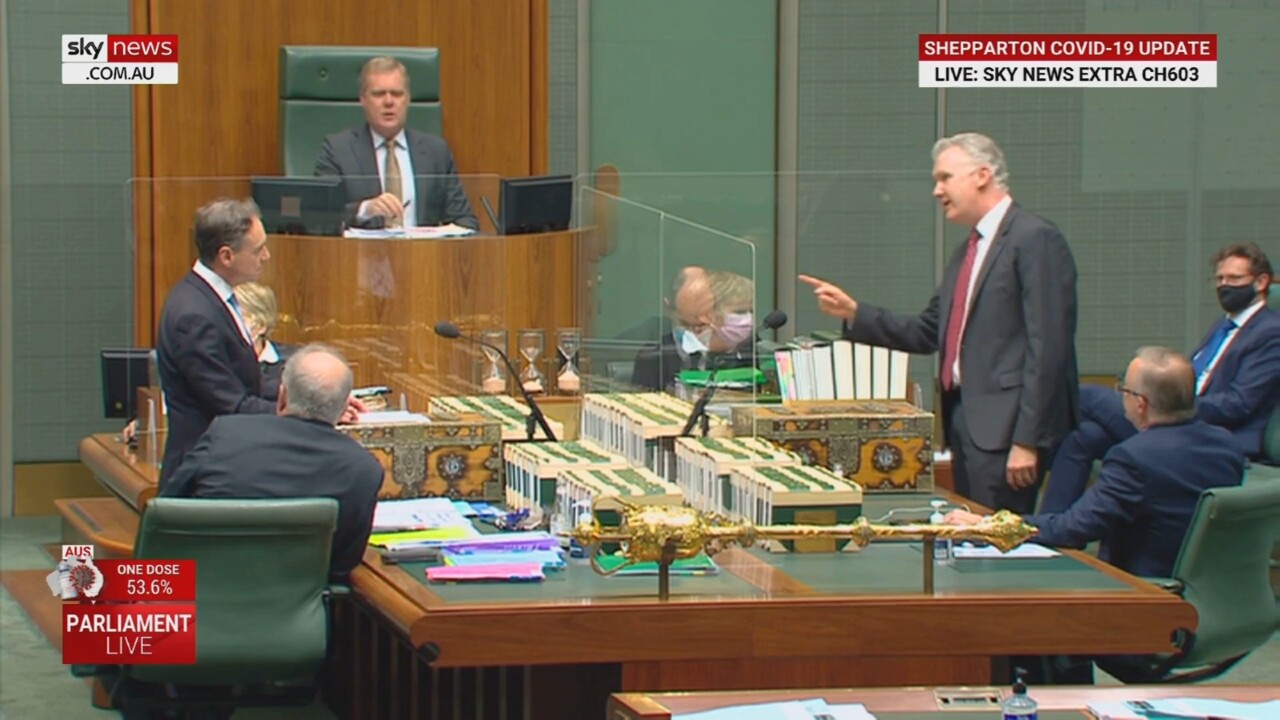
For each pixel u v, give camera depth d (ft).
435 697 59.11
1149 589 50.19
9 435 99.04
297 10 84.64
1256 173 107.04
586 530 48.78
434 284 71.87
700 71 106.32
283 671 51.96
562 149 105.70
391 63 78.95
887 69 106.83
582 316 72.54
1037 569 52.60
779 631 47.96
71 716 65.92
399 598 48.75
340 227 72.08
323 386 54.60
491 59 87.56
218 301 62.54
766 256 84.02
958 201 64.44
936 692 39.55
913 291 87.92
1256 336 77.51
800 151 107.04
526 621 46.96
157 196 72.23
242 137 84.23
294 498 52.49
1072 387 63.77
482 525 58.65
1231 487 53.26
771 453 59.31
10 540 93.56
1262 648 75.10
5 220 97.76
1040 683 53.98
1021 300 63.57
